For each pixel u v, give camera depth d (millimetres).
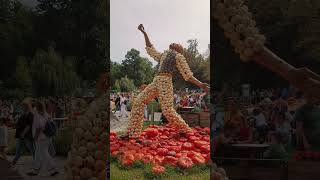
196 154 9547
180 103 17250
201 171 9023
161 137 11633
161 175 8711
